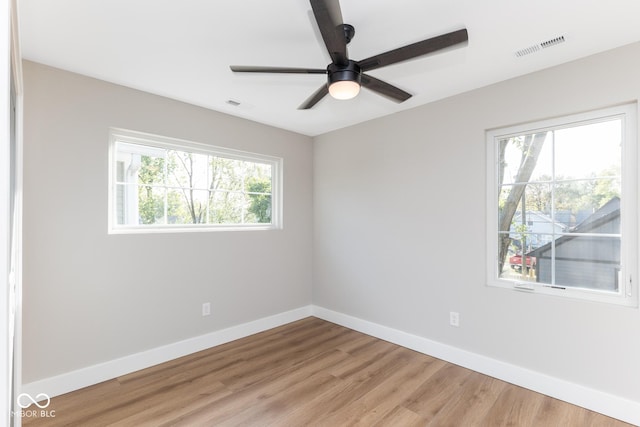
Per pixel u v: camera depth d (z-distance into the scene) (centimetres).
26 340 208
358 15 165
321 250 392
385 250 323
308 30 179
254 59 211
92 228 236
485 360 251
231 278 321
